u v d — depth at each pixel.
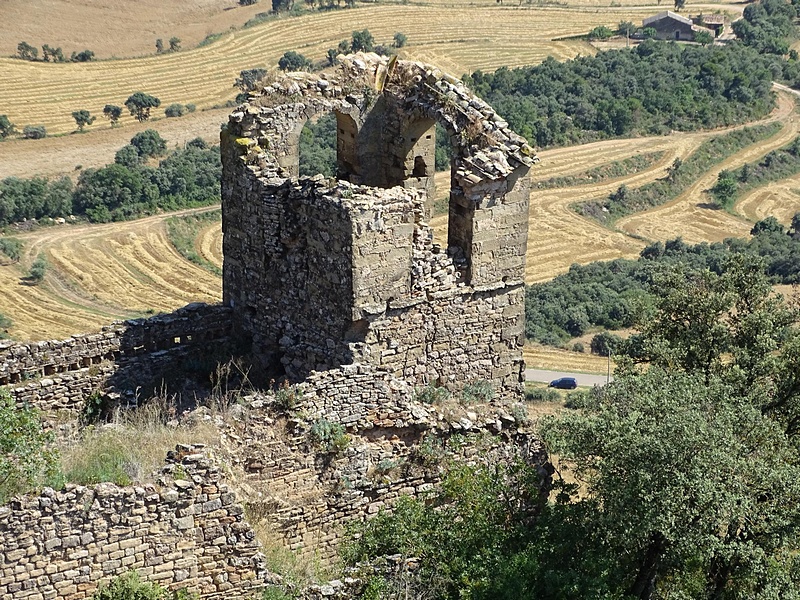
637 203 133.25
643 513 26.58
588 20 198.25
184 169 118.94
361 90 32.88
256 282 32.12
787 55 187.88
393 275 29.97
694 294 39.41
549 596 25.91
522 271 32.03
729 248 111.94
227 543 22.80
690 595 30.75
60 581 21.36
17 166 128.38
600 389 30.39
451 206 31.41
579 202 130.50
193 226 113.62
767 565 29.64
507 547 26.58
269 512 26.06
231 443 26.33
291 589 23.59
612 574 27.27
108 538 21.69
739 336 38.00
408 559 25.69
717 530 29.59
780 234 122.38
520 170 31.12
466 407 30.67
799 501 28.50
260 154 31.62
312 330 30.91
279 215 30.92
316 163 73.12
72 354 31.14
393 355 30.59
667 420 27.31
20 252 105.12
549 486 29.25
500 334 32.19
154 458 23.56
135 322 32.03
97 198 114.38
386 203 29.36
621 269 105.50
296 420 27.03
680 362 37.47
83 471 22.70
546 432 28.72
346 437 27.34
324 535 26.98
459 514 27.02
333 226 29.48
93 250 106.81
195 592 22.64
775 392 36.41
